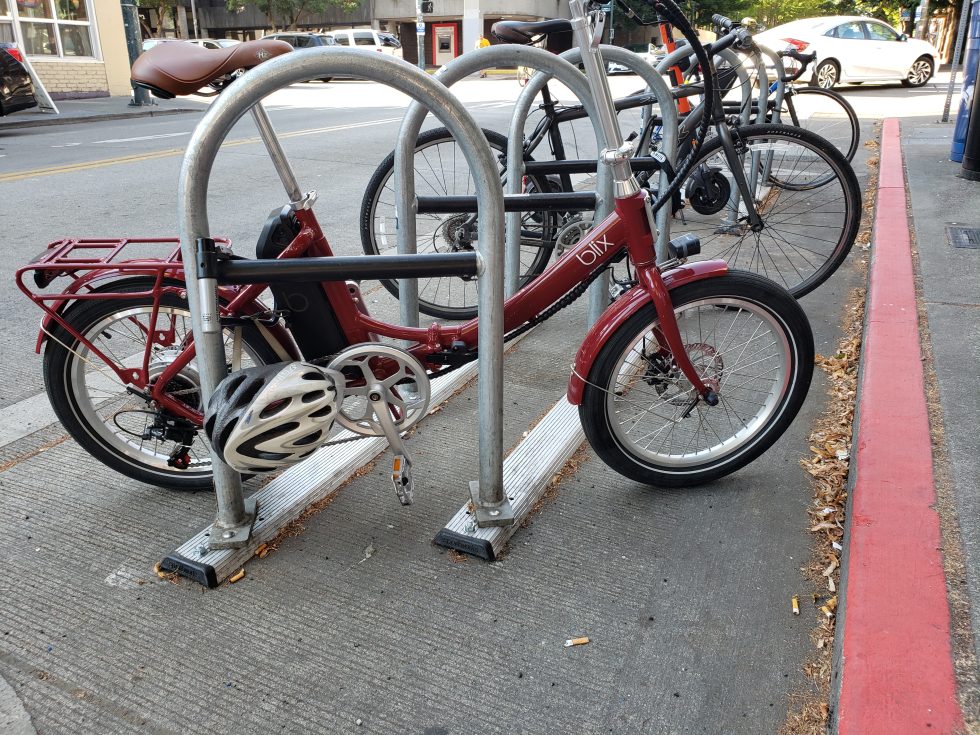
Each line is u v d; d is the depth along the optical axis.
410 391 3.02
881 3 31.61
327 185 7.36
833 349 3.55
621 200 2.26
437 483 2.62
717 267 2.32
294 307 2.21
